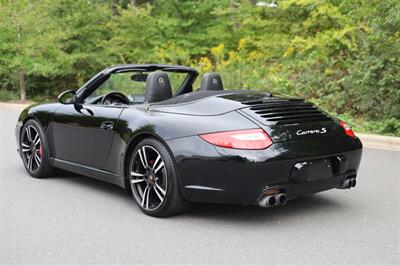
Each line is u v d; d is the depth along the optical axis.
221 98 4.65
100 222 4.53
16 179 6.20
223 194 4.21
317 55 13.96
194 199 4.38
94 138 5.30
